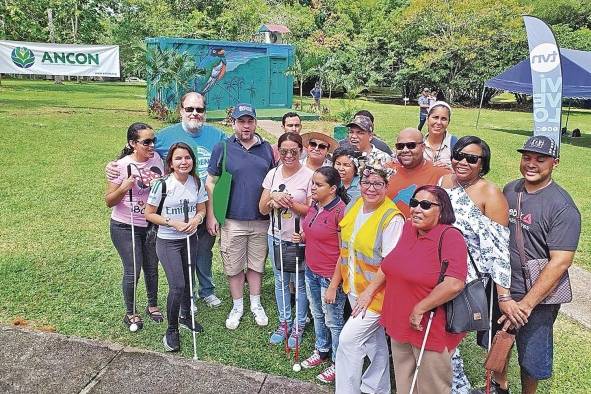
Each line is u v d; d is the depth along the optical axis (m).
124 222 3.90
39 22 29.14
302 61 22.81
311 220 3.47
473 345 4.09
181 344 3.93
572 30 34.62
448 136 4.19
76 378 3.28
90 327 4.09
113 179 3.78
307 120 19.09
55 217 6.68
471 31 31.64
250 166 4.05
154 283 4.20
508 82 19.42
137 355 3.55
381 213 3.02
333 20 39.84
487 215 2.94
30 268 5.12
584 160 13.22
